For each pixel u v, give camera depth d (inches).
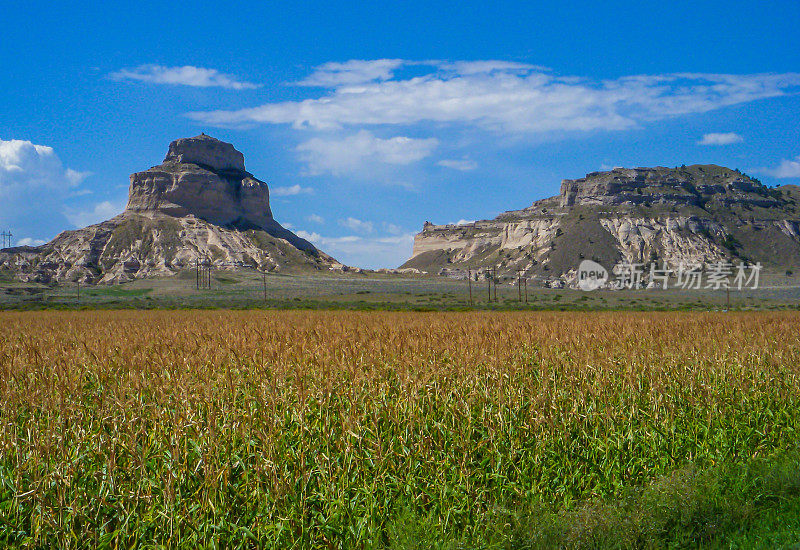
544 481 359.3
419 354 608.1
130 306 4035.4
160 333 983.6
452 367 531.2
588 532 307.9
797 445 432.5
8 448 314.7
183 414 355.9
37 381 482.0
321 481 317.4
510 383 480.4
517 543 305.6
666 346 730.8
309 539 293.7
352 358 558.3
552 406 419.2
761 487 374.0
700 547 313.7
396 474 339.9
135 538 278.1
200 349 664.4
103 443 319.6
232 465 321.7
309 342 722.8
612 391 503.8
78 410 393.1
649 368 563.2
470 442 368.8
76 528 275.0
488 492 345.7
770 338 829.2
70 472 292.5
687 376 542.0
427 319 1531.7
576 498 360.2
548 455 382.3
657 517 326.3
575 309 3703.3
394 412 389.1
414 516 307.7
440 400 428.1
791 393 525.3
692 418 470.6
